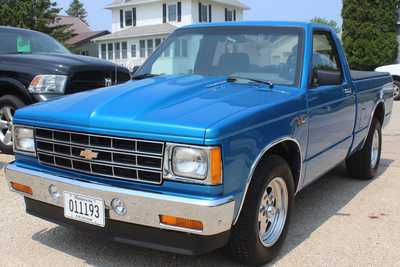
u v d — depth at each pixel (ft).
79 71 23.99
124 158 11.03
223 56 15.62
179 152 10.46
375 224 15.98
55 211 12.33
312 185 20.67
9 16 118.32
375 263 13.05
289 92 13.70
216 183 10.37
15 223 15.40
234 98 12.46
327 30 16.83
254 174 11.85
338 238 14.73
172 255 13.21
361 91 18.60
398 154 27.48
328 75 14.35
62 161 12.05
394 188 20.33
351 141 18.33
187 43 16.57
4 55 24.79
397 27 106.01
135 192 10.78
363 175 21.36
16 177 12.83
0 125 24.30
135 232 11.15
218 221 10.44
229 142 10.59
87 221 11.53
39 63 23.82
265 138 11.80
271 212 12.95
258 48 15.33
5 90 24.52
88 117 11.46
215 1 144.36
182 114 11.09
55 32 132.77
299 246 14.08
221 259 12.96
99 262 12.84
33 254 13.26
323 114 14.99
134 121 10.91
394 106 55.52
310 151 14.43
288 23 15.72
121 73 26.48
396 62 104.01
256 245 12.09
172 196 10.51
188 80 14.24
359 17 103.14
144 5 146.41
